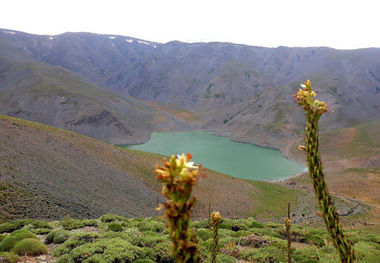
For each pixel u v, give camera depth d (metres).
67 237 18.61
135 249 15.16
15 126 81.94
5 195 46.28
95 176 72.00
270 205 80.31
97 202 58.19
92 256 14.00
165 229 23.19
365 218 65.62
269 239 20.97
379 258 15.97
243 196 84.38
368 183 102.38
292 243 22.02
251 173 131.62
